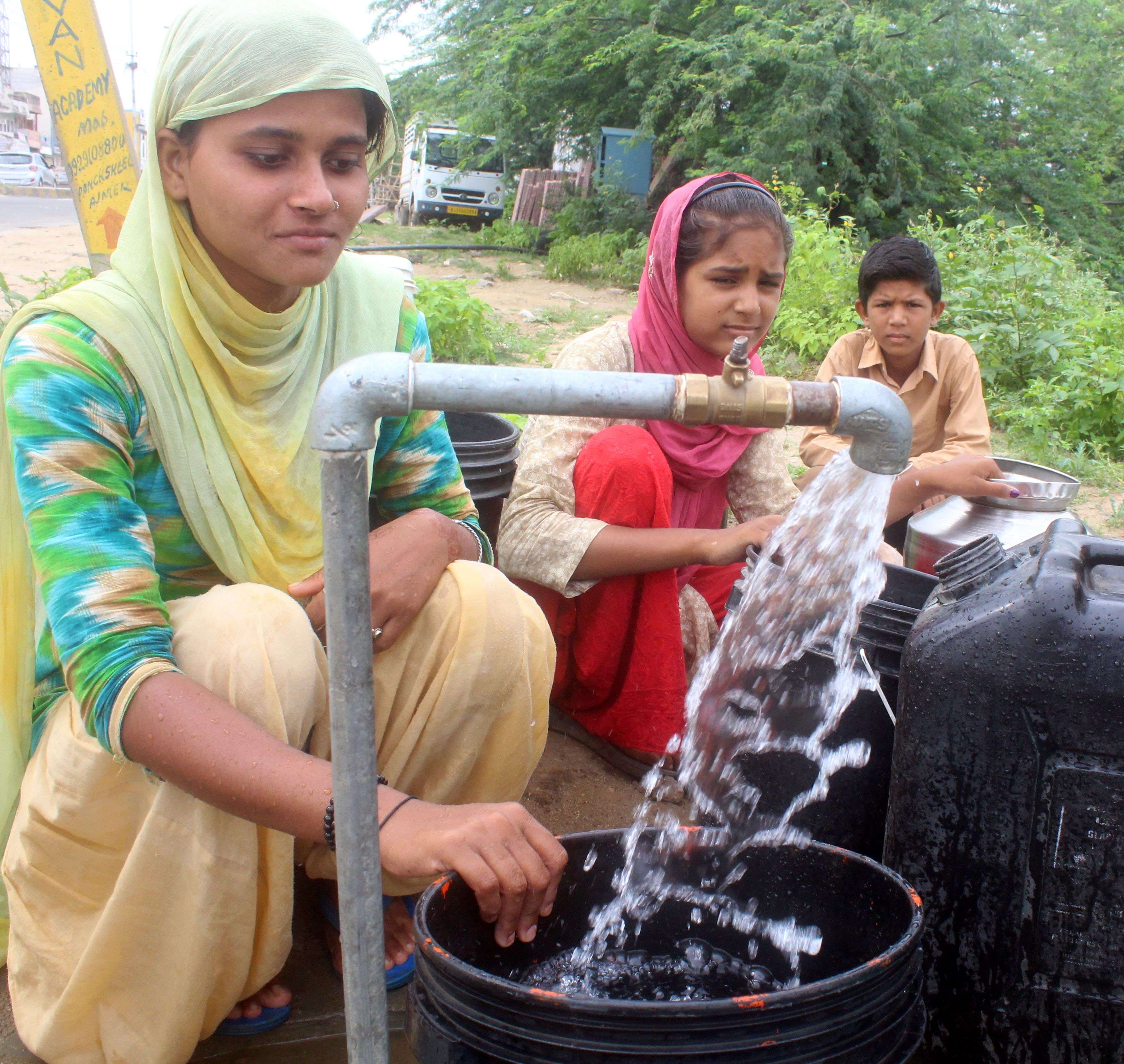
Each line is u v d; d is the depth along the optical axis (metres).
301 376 1.56
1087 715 1.25
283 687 1.36
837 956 1.32
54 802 1.38
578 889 1.35
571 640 2.35
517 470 2.31
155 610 1.32
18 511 1.44
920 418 3.43
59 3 2.82
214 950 1.35
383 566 1.49
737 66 13.89
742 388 0.93
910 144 14.35
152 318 1.41
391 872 1.20
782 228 2.18
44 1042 1.42
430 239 16.88
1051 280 7.62
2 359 1.37
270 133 1.30
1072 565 1.30
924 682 1.33
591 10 15.72
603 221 15.72
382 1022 1.03
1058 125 15.49
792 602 1.60
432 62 19.73
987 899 1.33
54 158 45.94
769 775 1.76
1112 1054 1.32
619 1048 0.96
